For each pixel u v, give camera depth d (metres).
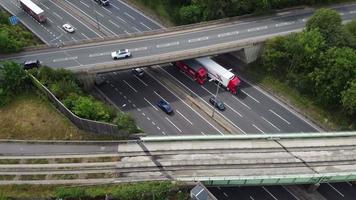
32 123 97.50
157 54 110.75
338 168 85.31
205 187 81.56
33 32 130.88
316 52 103.94
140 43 115.88
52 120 98.06
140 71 115.81
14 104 101.69
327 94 99.06
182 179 83.19
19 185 85.88
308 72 105.81
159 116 104.44
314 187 85.44
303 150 89.12
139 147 91.81
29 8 135.00
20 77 102.12
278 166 85.56
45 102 101.69
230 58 120.38
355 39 107.50
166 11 135.75
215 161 87.06
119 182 84.94
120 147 92.19
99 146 92.94
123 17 138.75
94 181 85.88
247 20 122.75
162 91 111.88
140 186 81.88
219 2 122.25
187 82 114.38
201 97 109.69
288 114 104.44
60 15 139.38
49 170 88.69
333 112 101.75
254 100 108.50
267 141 91.12
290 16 124.00
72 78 104.38
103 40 117.31
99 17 138.38
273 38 110.06
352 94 92.31
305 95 106.62
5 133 95.94
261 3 120.75
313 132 98.50
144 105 107.44
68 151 92.31
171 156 89.06
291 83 109.31
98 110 94.62
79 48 115.44
